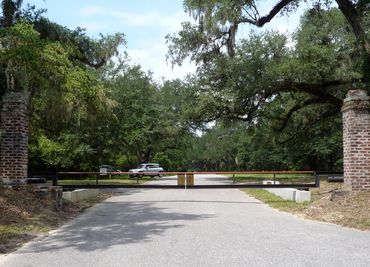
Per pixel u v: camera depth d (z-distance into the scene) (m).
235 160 80.38
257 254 7.87
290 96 32.09
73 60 23.25
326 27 28.12
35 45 15.73
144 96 44.41
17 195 13.72
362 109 14.55
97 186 20.20
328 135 47.88
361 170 14.40
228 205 16.86
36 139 27.80
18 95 14.84
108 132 39.00
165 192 24.70
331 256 7.70
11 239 9.59
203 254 7.89
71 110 20.31
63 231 10.80
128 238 9.62
